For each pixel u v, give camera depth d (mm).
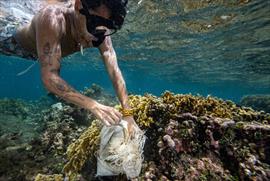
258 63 6395
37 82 32312
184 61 7293
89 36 818
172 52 6457
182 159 1011
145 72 10539
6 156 1618
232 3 3377
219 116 1153
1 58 11906
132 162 801
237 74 8172
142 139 864
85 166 1102
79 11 743
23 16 1929
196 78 10070
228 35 4691
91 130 1147
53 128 1949
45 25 775
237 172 986
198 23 4273
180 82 11922
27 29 1027
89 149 1082
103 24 751
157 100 1155
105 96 3682
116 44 6125
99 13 738
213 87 12148
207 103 1190
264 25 4043
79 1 777
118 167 808
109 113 688
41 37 773
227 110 1201
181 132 1059
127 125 842
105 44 982
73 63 10594
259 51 5414
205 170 980
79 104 708
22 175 1419
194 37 5047
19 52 1208
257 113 1206
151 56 7258
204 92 14797
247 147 1034
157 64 8406
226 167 1019
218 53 6008
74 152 1128
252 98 5094
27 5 1956
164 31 4895
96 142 1039
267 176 951
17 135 2197
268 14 3625
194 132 1071
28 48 1105
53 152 1667
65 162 1405
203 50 5895
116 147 804
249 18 3840
